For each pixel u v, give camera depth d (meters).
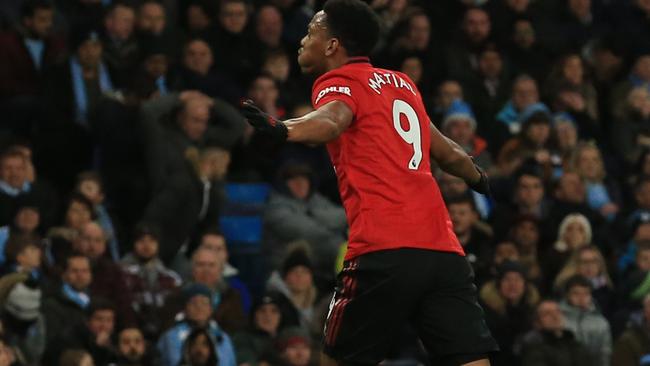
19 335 34.53
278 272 40.88
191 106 42.69
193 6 48.97
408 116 19.16
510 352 39.59
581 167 48.94
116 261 39.91
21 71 44.34
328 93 18.73
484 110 51.56
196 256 39.28
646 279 43.38
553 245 44.94
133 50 46.12
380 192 18.62
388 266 18.50
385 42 50.94
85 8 47.06
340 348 18.98
